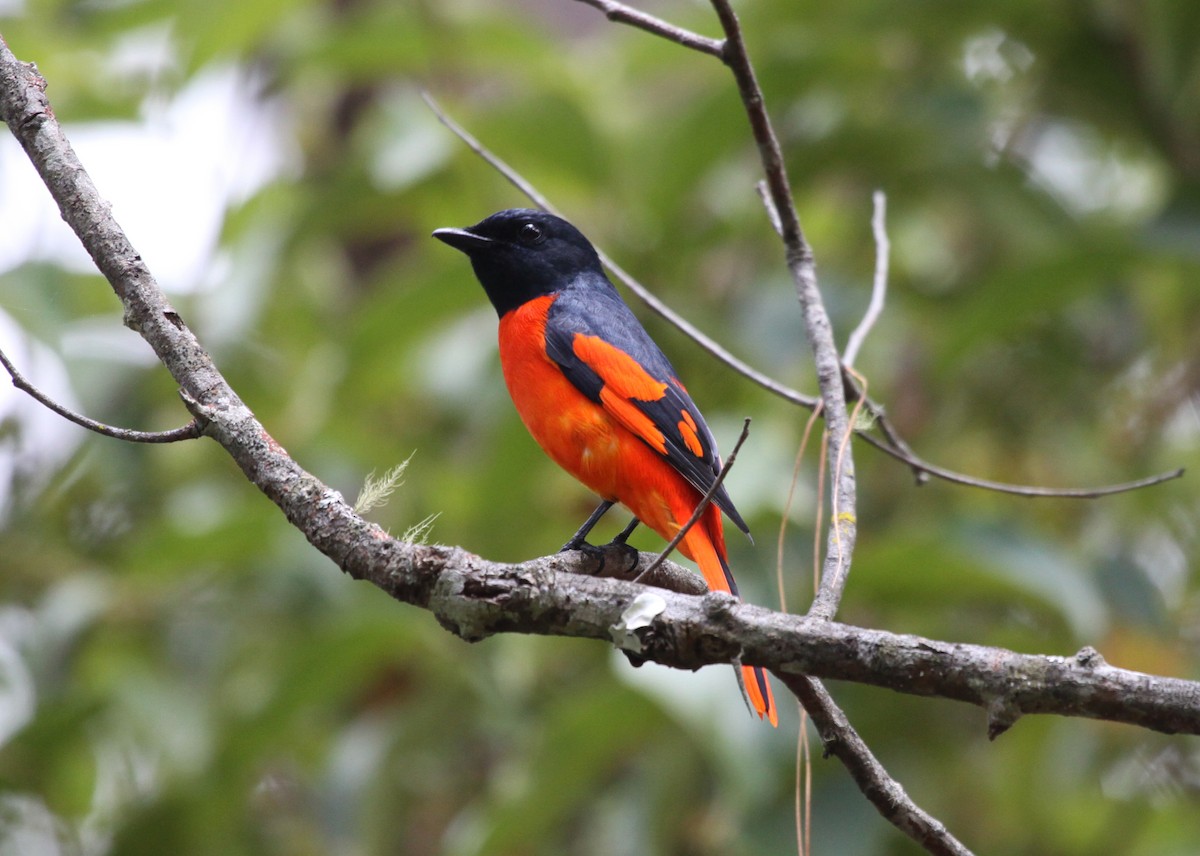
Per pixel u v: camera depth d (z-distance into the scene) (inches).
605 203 467.5
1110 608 418.0
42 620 444.8
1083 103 479.5
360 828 435.8
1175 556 470.9
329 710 465.7
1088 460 468.8
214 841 438.3
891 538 393.4
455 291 445.7
